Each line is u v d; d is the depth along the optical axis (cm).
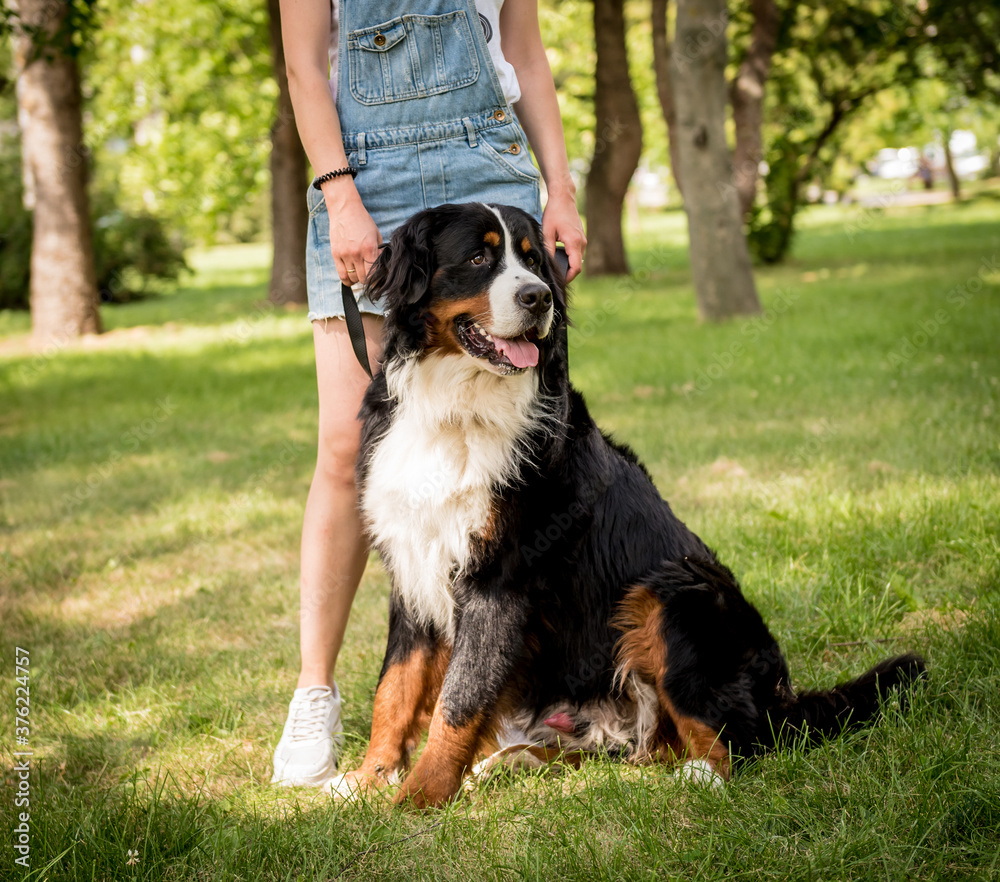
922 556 394
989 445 530
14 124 2372
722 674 255
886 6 1884
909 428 592
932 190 4966
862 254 1970
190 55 2105
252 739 289
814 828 214
